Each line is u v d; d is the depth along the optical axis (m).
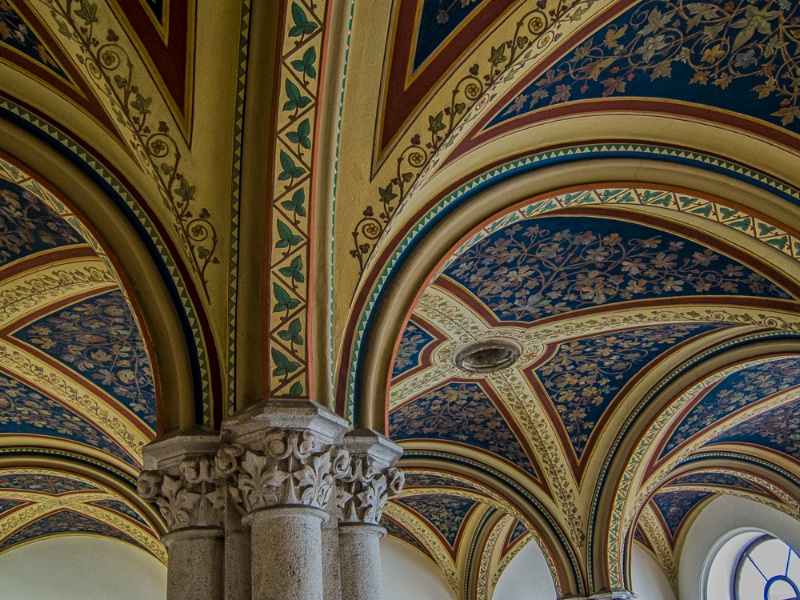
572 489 9.91
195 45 4.44
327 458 4.23
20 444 8.45
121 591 11.69
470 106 4.87
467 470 10.30
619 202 5.99
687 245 6.61
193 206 4.65
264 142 4.46
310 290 4.49
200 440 4.29
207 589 4.05
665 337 8.57
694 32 5.20
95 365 7.30
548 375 9.12
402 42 4.66
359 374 4.86
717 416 9.92
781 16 5.20
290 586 3.85
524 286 7.30
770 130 5.69
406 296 5.23
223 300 4.62
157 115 4.56
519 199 5.69
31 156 4.62
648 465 9.81
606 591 9.50
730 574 14.95
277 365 4.37
